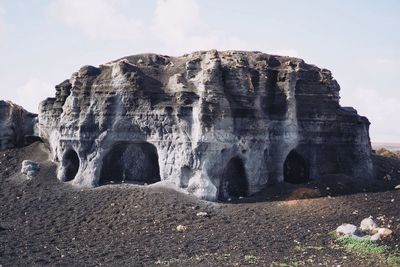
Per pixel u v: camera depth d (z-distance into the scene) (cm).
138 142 4238
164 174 4044
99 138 4247
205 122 3909
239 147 4022
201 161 3891
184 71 4344
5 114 5300
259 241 2833
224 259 2488
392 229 2866
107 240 3008
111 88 4312
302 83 4450
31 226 3372
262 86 4259
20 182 4394
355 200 3669
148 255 2623
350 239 2705
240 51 4525
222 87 4059
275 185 4150
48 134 4866
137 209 3556
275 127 4259
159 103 4156
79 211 3631
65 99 4750
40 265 2459
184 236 3033
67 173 4431
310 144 4403
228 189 4072
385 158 5725
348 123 4625
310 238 2838
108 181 4284
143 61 4569
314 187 4053
